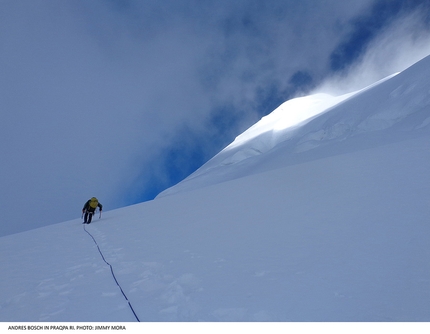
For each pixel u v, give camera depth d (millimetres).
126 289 3207
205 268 3559
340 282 2654
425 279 2498
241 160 56875
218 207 8859
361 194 6066
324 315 2166
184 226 6867
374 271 2779
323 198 6621
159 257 4441
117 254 5137
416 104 25156
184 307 2562
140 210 13164
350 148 25719
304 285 2693
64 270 4461
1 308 3059
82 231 9227
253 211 7094
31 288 3684
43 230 11719
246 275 3131
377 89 36344
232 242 4672
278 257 3580
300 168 12930
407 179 6281
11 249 7277
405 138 20891
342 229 4246
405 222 3980
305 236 4270
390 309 2139
